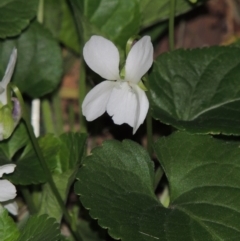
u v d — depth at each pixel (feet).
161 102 0.82
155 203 0.74
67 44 0.91
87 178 0.74
